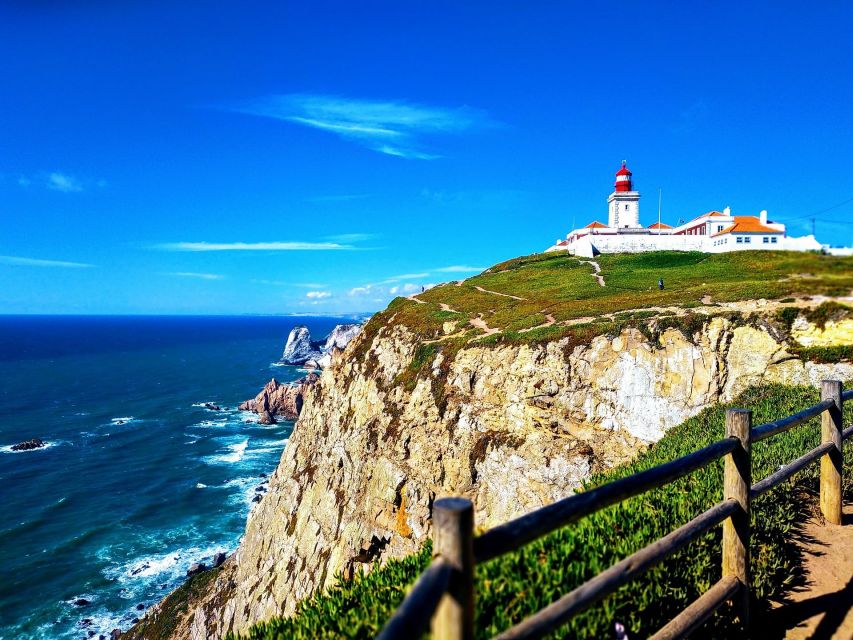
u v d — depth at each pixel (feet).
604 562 19.99
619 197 292.81
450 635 10.15
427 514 103.60
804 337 79.41
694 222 253.44
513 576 18.69
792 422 23.84
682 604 20.08
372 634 18.58
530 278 199.31
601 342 96.73
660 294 115.44
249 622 116.88
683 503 26.18
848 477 34.12
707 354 86.89
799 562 25.75
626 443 90.84
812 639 20.20
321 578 109.40
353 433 128.36
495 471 99.04
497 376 105.29
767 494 29.55
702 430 56.18
